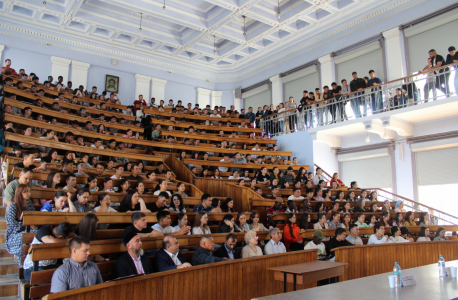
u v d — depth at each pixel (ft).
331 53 42.09
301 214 21.18
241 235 16.11
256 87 51.65
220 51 48.65
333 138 40.24
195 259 13.17
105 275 11.62
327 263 14.47
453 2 32.37
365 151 38.73
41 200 15.06
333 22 41.22
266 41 47.60
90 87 43.62
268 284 14.02
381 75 37.55
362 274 16.97
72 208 13.43
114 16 40.37
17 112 26.96
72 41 42.42
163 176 25.14
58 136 28.17
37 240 11.41
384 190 35.32
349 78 40.73
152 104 44.50
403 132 34.01
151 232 13.23
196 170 29.68
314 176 37.40
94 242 11.15
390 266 18.26
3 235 15.20
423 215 27.25
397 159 36.37
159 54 48.26
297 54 46.01
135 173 22.95
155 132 35.76
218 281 12.28
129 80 46.85
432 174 33.78
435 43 33.88
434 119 33.22
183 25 40.32
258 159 35.06
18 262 13.42
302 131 39.47
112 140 27.58
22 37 39.45
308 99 39.73
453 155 32.55
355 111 34.63
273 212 21.11
